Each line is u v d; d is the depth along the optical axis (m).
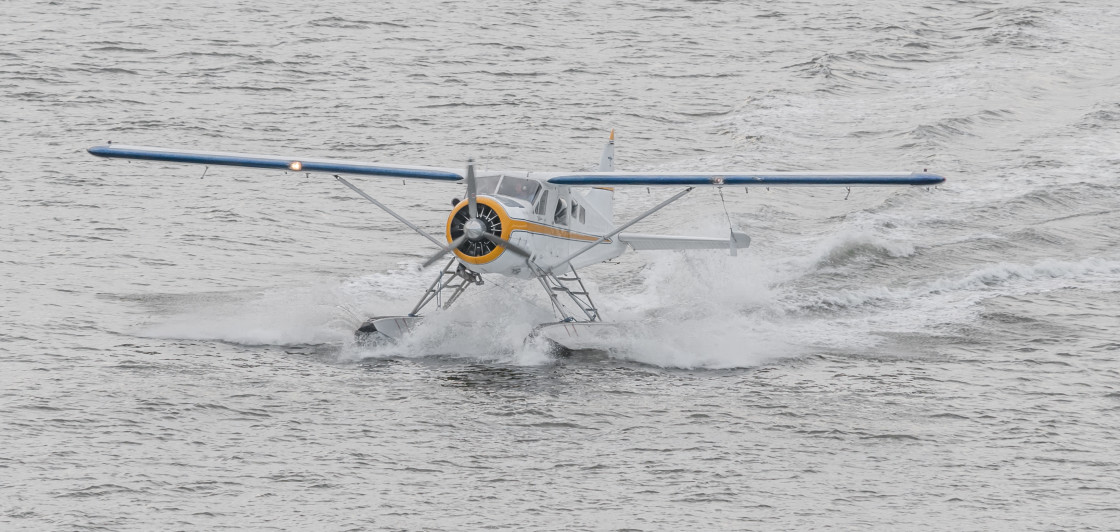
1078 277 85.62
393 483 50.25
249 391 60.34
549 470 51.91
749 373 65.56
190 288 80.69
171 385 60.69
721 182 68.00
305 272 85.88
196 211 101.44
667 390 62.44
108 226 95.81
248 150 121.38
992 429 57.28
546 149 124.69
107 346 66.88
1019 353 69.19
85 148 120.25
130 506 47.38
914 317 77.06
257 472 50.88
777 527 47.03
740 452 54.16
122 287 80.12
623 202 106.25
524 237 67.31
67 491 48.34
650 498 49.38
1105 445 55.41
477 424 56.91
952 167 116.19
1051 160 117.31
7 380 60.22
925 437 56.22
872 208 102.69
